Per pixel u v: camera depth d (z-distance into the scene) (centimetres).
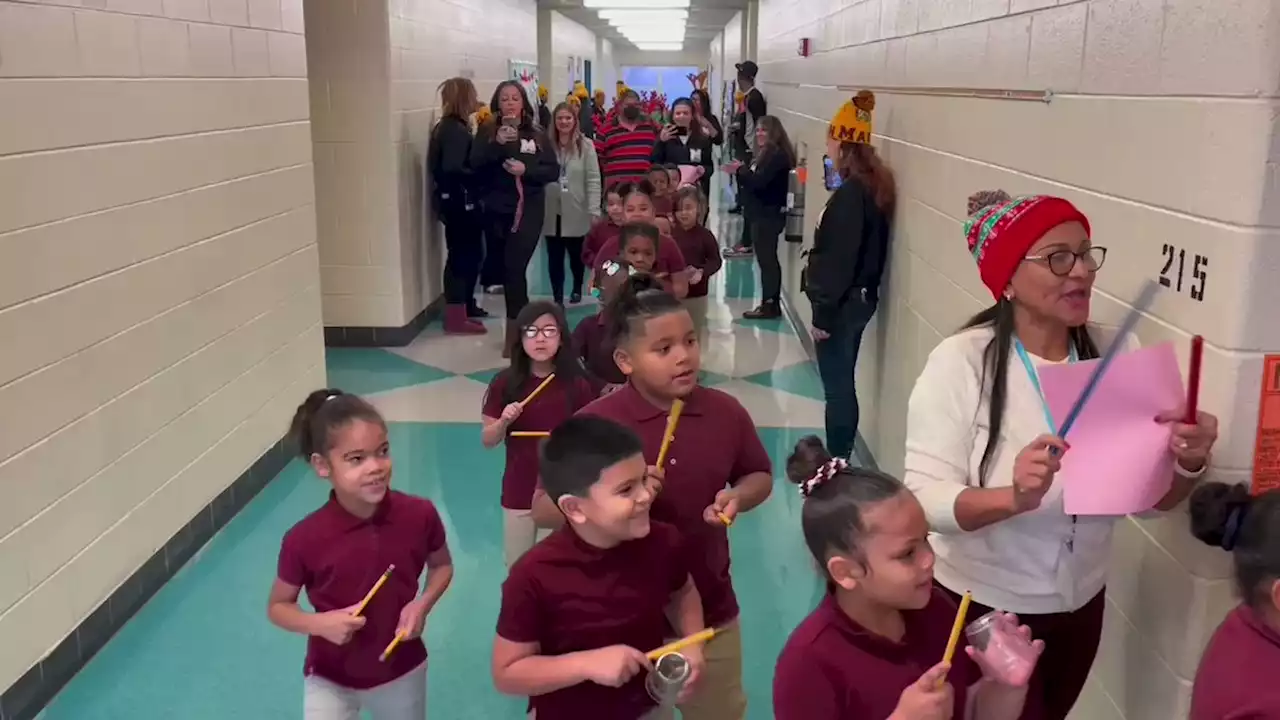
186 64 338
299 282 448
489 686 278
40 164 259
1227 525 140
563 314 284
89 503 286
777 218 685
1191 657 161
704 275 488
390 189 607
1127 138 177
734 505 192
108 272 292
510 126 605
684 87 3394
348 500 201
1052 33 213
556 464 163
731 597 208
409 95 634
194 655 292
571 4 1431
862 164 375
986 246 165
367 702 203
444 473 427
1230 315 147
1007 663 137
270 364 416
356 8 581
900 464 367
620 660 156
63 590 274
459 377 563
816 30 605
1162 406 149
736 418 205
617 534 163
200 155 349
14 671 254
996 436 165
